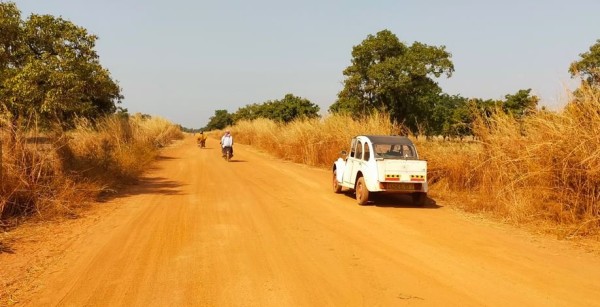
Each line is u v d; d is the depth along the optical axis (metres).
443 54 34.25
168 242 8.19
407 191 12.28
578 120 10.08
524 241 8.49
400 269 6.72
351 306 5.33
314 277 6.34
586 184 9.59
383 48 35.72
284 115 55.94
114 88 14.62
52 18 12.59
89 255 7.36
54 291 5.79
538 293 5.78
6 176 9.85
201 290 5.83
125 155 19.66
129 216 10.52
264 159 29.97
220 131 100.38
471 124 14.20
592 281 6.25
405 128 21.23
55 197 10.83
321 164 24.84
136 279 6.23
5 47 12.26
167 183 16.91
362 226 9.71
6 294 5.69
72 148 14.11
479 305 5.38
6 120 10.81
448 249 7.86
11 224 9.33
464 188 14.27
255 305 5.36
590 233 8.85
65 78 12.03
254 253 7.52
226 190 15.10
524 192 10.68
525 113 11.82
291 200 13.14
